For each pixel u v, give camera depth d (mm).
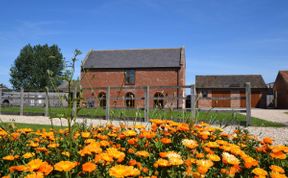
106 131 3812
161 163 2072
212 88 43125
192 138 3174
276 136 7934
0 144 3068
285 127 10664
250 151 3395
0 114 16859
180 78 34375
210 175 2281
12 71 68562
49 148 2848
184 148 2867
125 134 2992
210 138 3441
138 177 2143
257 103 43312
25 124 10008
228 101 42500
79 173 1979
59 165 1815
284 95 39750
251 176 2303
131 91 35156
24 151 2979
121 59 37000
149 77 35156
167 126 3242
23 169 1995
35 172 1821
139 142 3020
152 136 2936
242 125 11062
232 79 45156
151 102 34219
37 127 8711
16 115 16125
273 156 2621
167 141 2826
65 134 3221
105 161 2061
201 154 2430
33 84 66438
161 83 34719
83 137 2963
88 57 37969
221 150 2717
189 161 2189
